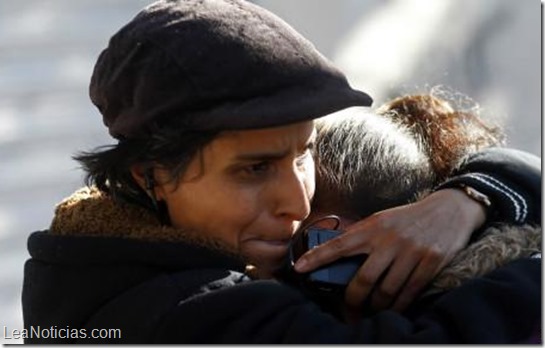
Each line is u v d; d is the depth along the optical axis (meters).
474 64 9.88
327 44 10.09
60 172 9.91
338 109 3.91
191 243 4.07
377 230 4.14
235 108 3.83
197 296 3.92
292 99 3.86
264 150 3.94
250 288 3.92
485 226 4.27
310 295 4.14
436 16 9.96
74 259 4.10
